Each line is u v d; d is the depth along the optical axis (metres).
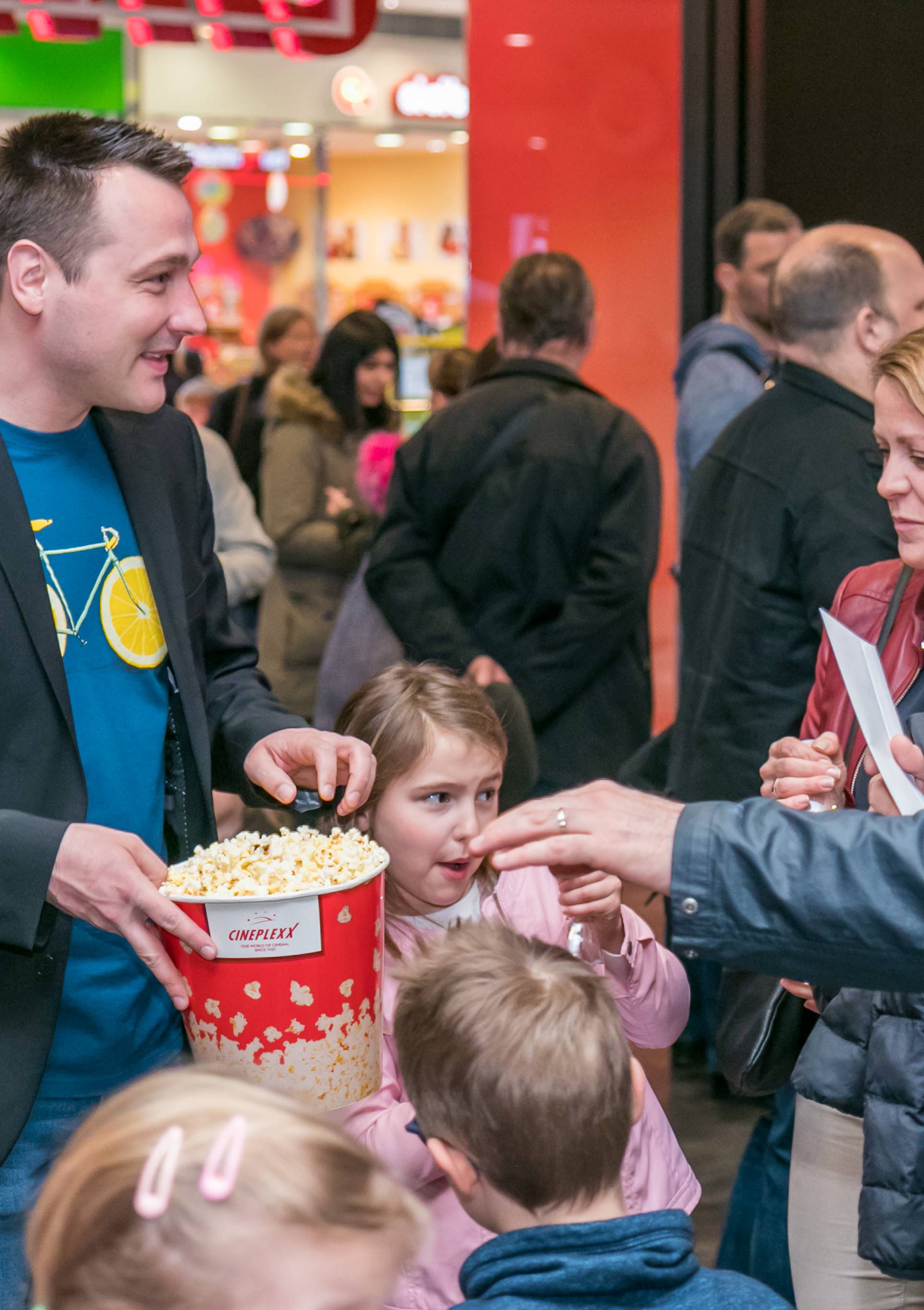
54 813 1.60
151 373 1.62
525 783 3.05
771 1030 2.00
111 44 9.46
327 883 1.41
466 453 3.46
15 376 1.62
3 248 1.57
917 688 1.85
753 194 4.23
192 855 1.76
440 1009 1.26
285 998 1.41
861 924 1.30
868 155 4.12
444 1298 1.58
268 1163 0.85
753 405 2.80
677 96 4.46
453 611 3.52
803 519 2.61
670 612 4.75
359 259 10.61
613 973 1.68
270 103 9.76
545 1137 1.19
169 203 1.57
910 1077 1.64
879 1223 1.66
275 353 5.15
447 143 10.35
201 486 1.90
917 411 1.72
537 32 4.79
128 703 1.71
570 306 3.48
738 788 2.77
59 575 1.66
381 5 9.65
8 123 9.54
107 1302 0.82
